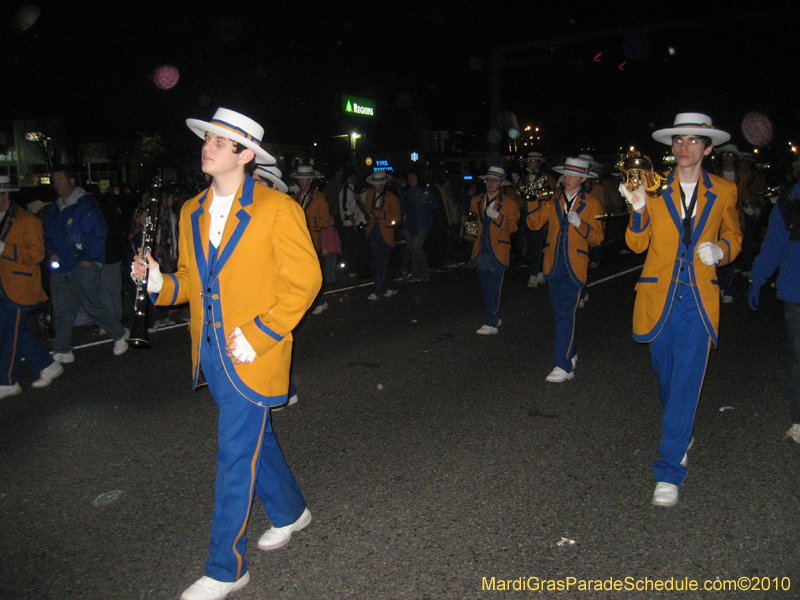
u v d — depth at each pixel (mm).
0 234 5379
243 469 2824
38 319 8586
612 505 3588
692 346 3586
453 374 6082
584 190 5695
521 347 7023
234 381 2744
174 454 4375
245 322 2740
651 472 3986
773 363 6270
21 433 4773
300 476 4020
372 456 4293
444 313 8891
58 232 6371
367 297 10211
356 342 7340
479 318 8516
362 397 5477
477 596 2844
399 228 10016
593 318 8438
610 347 6934
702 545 3186
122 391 5688
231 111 2799
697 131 3520
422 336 7578
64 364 6566
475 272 12820
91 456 4363
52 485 3963
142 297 3234
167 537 3377
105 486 3941
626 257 14523
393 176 13695
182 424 4898
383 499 3707
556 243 5691
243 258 2742
